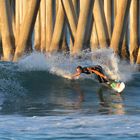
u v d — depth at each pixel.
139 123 51.84
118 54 91.38
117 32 91.31
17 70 75.88
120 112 57.66
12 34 100.50
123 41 96.44
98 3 92.75
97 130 49.50
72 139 46.84
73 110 59.16
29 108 60.53
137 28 98.56
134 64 92.94
